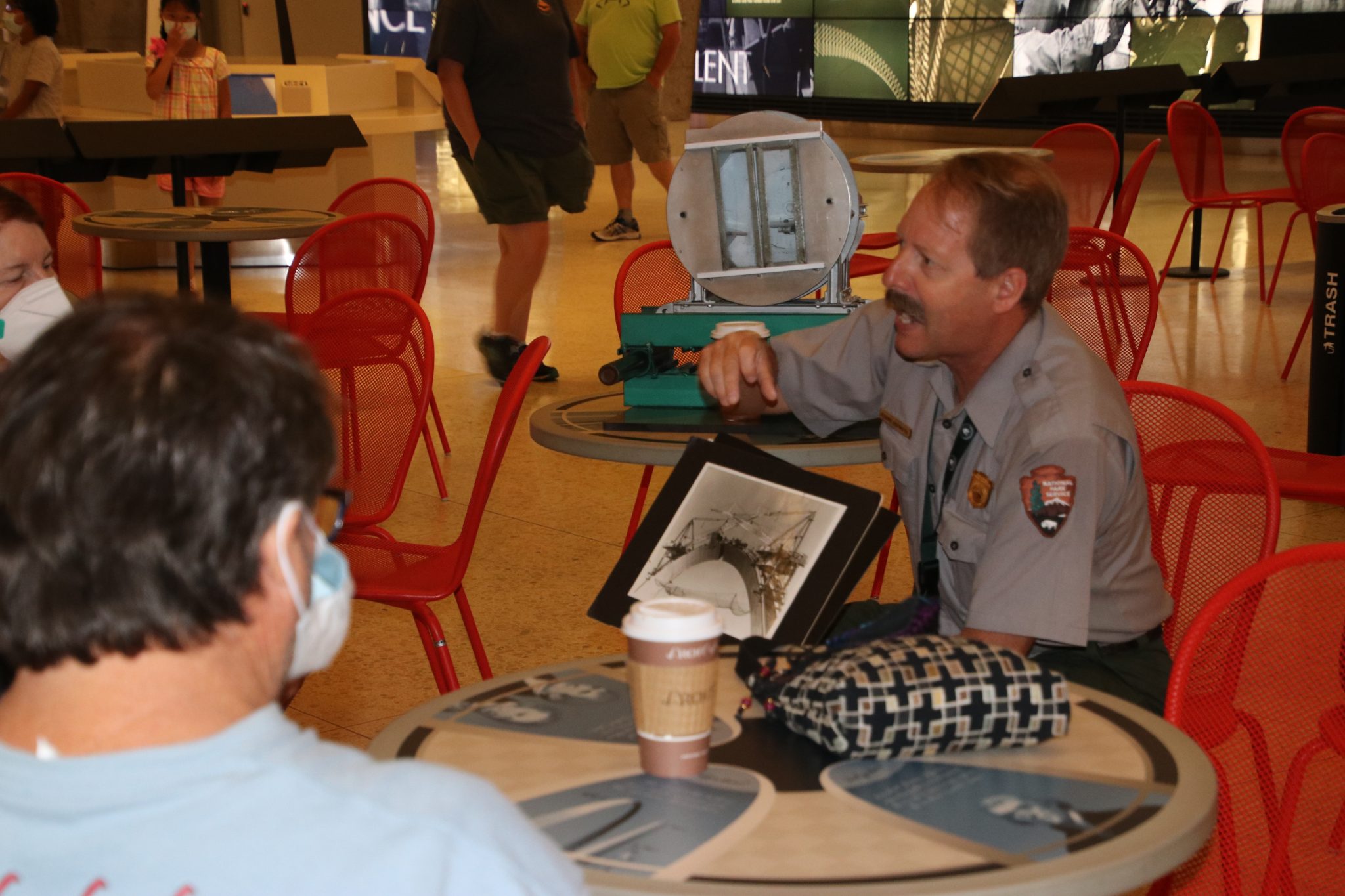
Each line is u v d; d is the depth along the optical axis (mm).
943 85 17953
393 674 3703
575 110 6738
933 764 1416
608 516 4926
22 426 844
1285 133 7770
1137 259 4152
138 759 840
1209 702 1940
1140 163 6617
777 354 2666
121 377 847
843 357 2602
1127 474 2070
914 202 2154
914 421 2279
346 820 845
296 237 5297
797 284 2900
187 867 821
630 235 10859
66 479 826
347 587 1003
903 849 1226
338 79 10062
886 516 1875
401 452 3609
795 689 1465
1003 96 8484
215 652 882
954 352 2150
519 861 875
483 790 903
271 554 888
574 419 2889
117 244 9445
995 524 1985
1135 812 1302
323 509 1201
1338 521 4656
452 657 3793
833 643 1631
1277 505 2342
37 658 854
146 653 864
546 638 3912
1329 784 1868
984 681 1431
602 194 13438
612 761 1426
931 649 1472
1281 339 7234
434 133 19109
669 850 1224
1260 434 5547
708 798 1334
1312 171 6648
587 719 1545
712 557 1880
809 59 19094
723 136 2887
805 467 2553
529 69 6258
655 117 10508
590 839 1246
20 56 8242
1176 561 2480
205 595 850
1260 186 12711
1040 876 1173
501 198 6375
